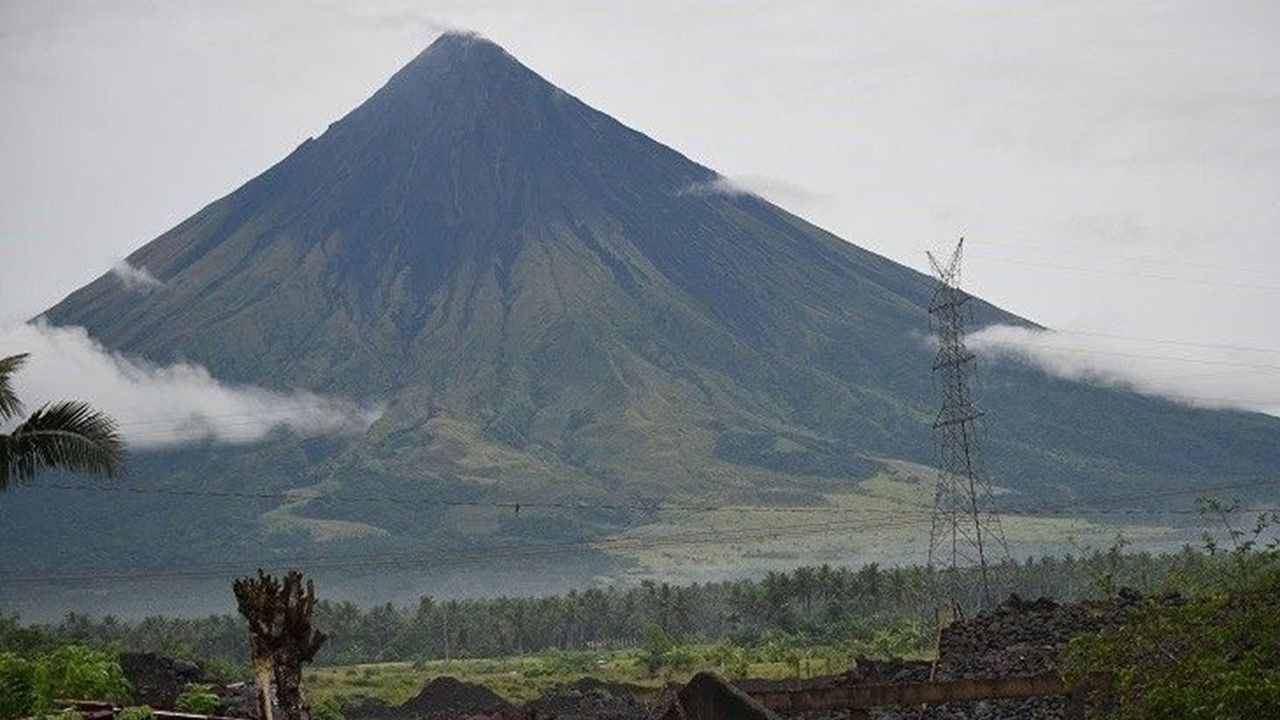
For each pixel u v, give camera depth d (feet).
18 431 138.92
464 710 312.91
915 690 166.81
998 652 215.31
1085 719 150.20
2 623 426.92
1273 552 151.64
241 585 96.89
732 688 117.19
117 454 140.97
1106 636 147.74
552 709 294.46
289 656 96.43
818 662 452.76
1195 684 132.05
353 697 391.45
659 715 121.08
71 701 135.64
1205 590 150.61
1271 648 133.18
